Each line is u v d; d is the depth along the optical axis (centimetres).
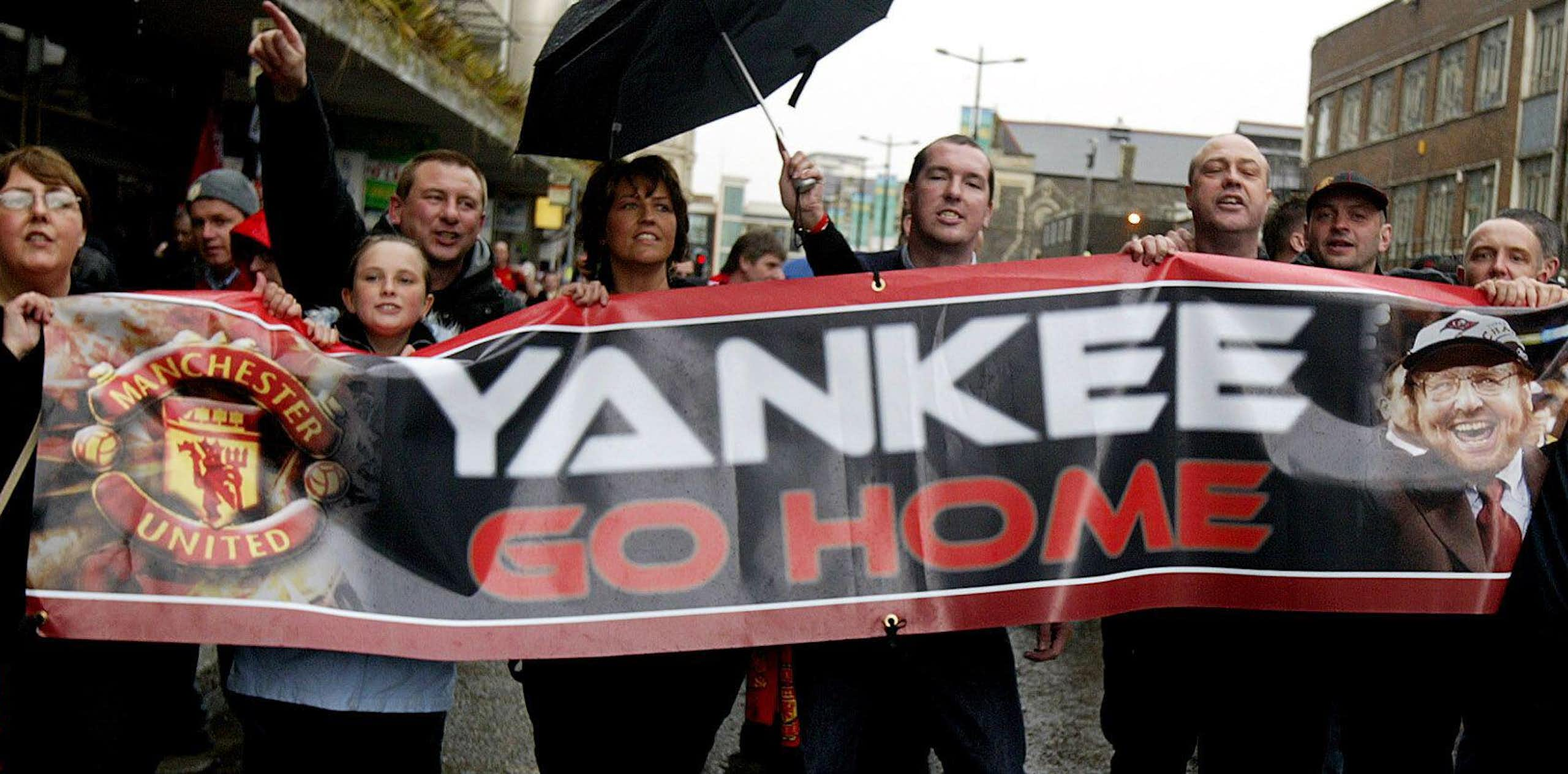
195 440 324
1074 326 354
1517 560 350
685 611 339
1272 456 354
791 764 491
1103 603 348
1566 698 339
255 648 328
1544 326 354
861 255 402
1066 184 9144
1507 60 3328
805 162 380
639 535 342
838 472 347
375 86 1127
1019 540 347
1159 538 352
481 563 335
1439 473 353
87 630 317
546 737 365
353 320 361
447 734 529
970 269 354
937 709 343
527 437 341
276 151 376
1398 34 3972
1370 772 362
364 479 332
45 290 336
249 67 1238
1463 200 3519
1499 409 354
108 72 1079
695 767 373
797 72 389
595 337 346
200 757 478
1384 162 4009
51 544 316
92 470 319
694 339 348
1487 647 356
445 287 418
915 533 346
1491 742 358
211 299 326
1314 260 471
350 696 325
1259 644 363
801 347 350
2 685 327
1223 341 356
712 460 345
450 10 1193
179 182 1248
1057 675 662
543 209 2359
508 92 1341
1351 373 356
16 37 934
